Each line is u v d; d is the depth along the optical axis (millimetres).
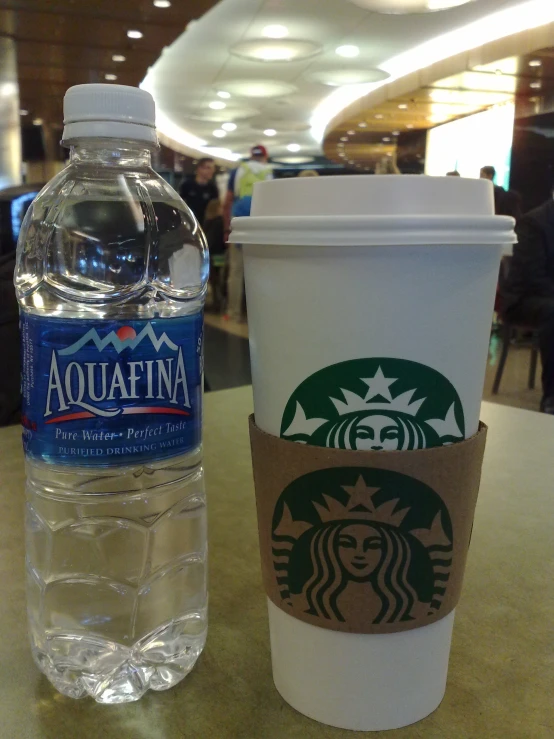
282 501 400
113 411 406
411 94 5961
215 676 457
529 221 3012
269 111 7402
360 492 375
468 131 6625
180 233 704
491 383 3402
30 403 419
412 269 350
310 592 398
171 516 644
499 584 576
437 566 393
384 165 4906
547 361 2920
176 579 595
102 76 5238
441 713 418
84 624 536
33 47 4383
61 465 410
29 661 475
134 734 398
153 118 444
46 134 5281
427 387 369
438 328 363
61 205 671
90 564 614
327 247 349
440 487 380
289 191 368
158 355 415
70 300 674
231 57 5105
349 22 4371
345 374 367
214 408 1122
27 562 586
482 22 4504
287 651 421
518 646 488
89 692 443
